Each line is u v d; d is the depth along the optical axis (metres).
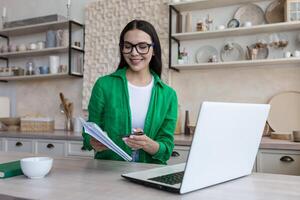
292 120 2.52
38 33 3.62
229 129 0.84
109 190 0.82
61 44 3.29
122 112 1.46
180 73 2.96
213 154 0.82
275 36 2.57
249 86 2.70
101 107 1.48
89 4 3.32
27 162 0.94
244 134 0.91
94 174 1.02
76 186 0.86
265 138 2.36
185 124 2.80
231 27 2.70
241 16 2.72
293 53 2.48
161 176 0.93
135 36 1.43
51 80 3.53
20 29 3.49
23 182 0.91
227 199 0.74
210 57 2.77
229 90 2.77
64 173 1.03
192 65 2.70
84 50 3.32
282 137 2.26
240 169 0.97
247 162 1.00
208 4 2.76
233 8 2.77
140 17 3.05
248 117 0.90
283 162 2.00
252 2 2.69
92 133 1.04
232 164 0.93
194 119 2.88
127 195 0.77
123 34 1.48
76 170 1.09
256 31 2.59
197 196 0.77
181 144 2.26
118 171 1.07
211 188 0.85
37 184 0.88
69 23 3.21
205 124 0.75
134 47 1.43
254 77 2.68
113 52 3.17
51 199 0.73
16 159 1.32
